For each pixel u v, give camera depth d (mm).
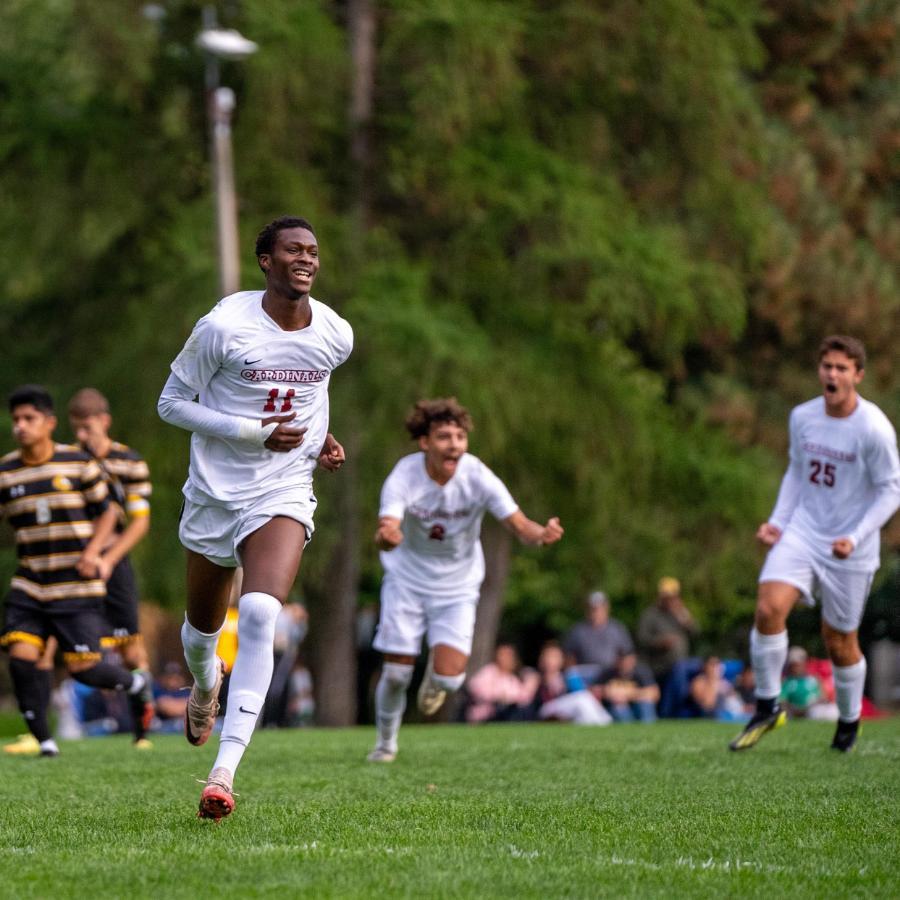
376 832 18547
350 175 76312
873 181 100625
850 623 31766
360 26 75938
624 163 82500
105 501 33875
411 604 31031
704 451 86625
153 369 73250
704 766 28328
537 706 67688
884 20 96938
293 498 20422
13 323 84438
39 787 25047
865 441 30938
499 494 30281
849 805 21438
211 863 16188
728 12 79625
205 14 71562
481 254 77688
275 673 66312
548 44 76875
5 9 77938
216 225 69375
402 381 70312
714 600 89250
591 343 79312
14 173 78125
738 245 82875
